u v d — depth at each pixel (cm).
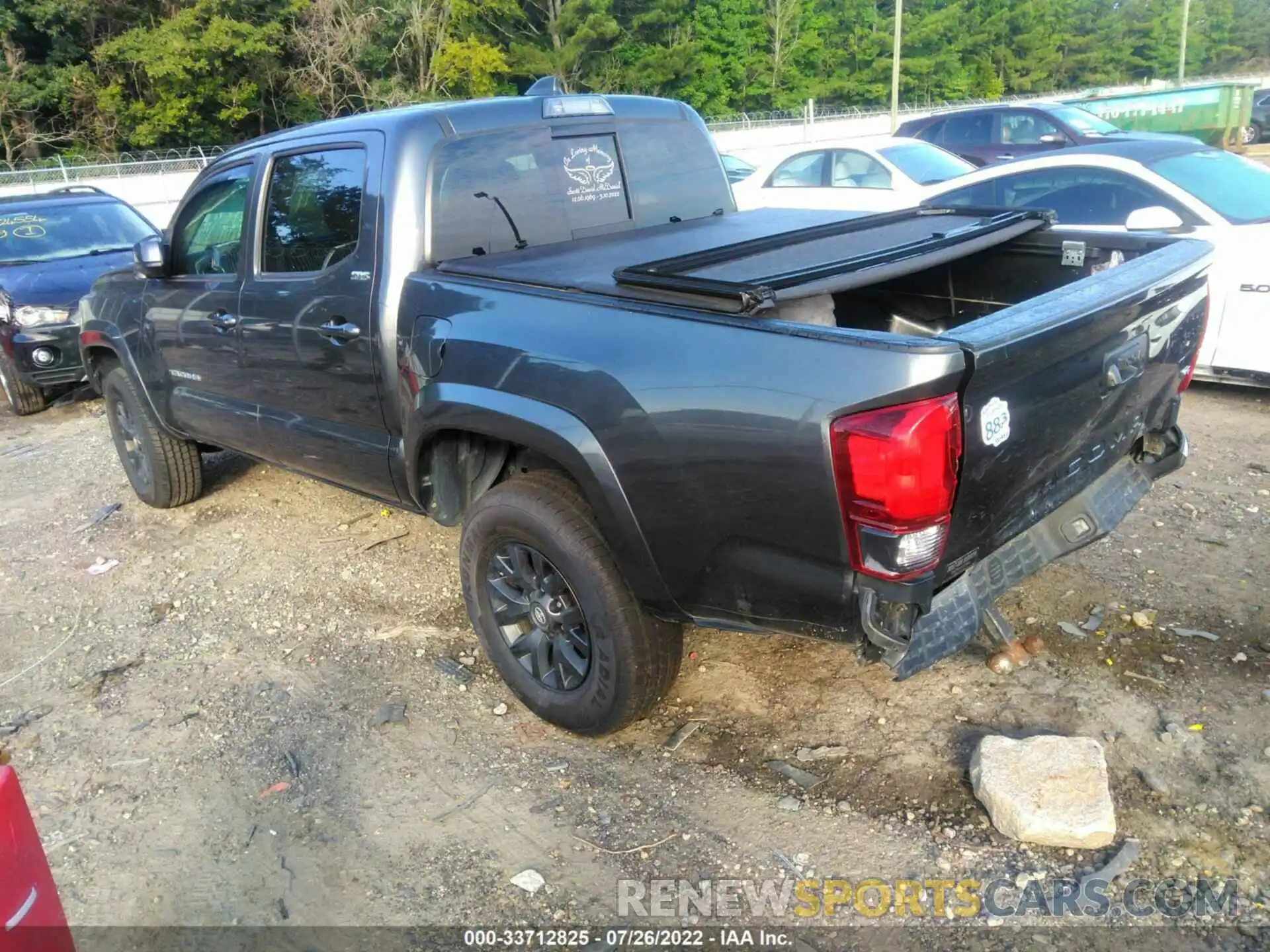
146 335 505
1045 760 290
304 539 522
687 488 273
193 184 471
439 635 417
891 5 5816
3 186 2589
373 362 370
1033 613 388
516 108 390
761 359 254
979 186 733
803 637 275
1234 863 267
